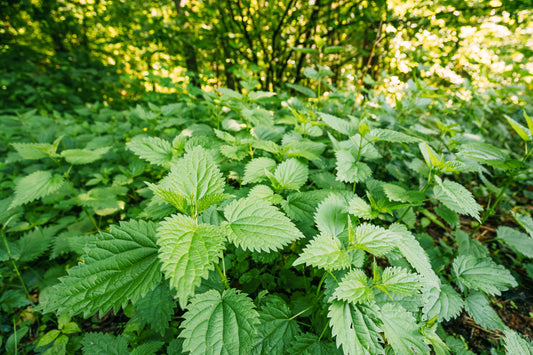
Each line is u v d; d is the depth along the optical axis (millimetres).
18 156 3652
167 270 953
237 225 1287
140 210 2875
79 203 2490
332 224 1700
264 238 1215
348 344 1164
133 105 7773
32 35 8227
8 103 6461
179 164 1398
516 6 3822
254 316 1140
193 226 1172
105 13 7332
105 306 1051
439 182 1684
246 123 2982
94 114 5516
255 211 1354
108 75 7660
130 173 3131
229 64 6871
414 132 3221
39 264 2578
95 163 3938
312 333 1729
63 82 7152
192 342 1057
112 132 4316
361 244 1341
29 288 2344
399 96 3471
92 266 1140
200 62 7926
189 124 3922
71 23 7180
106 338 1670
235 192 2170
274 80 6074
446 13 4082
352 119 2721
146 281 1152
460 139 2783
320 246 1330
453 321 2201
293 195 2039
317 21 5207
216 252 1060
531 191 3824
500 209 3424
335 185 2418
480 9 4152
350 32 6312
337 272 1646
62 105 6777
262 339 1545
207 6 5180
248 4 5281
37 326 2129
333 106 4355
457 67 4348
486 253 2297
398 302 1616
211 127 3561
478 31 4270
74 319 2084
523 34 4754
